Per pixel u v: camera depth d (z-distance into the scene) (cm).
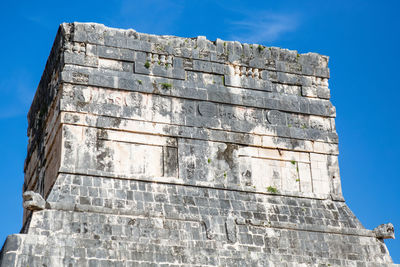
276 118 3428
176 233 2984
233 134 3328
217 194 3186
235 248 3034
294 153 3406
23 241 2736
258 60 3512
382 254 3256
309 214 3272
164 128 3228
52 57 3434
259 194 3259
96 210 2925
